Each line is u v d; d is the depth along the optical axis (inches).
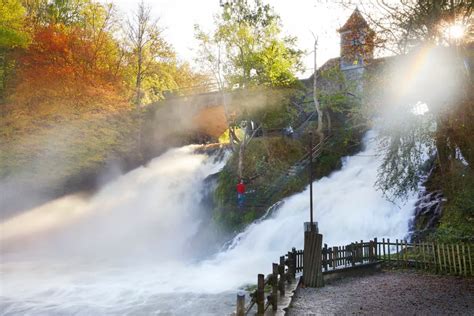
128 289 620.4
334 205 934.4
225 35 1202.6
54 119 1392.7
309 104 1433.3
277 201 1083.9
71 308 527.8
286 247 872.9
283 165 1210.0
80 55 1601.9
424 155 934.4
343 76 1358.3
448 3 552.4
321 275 496.4
